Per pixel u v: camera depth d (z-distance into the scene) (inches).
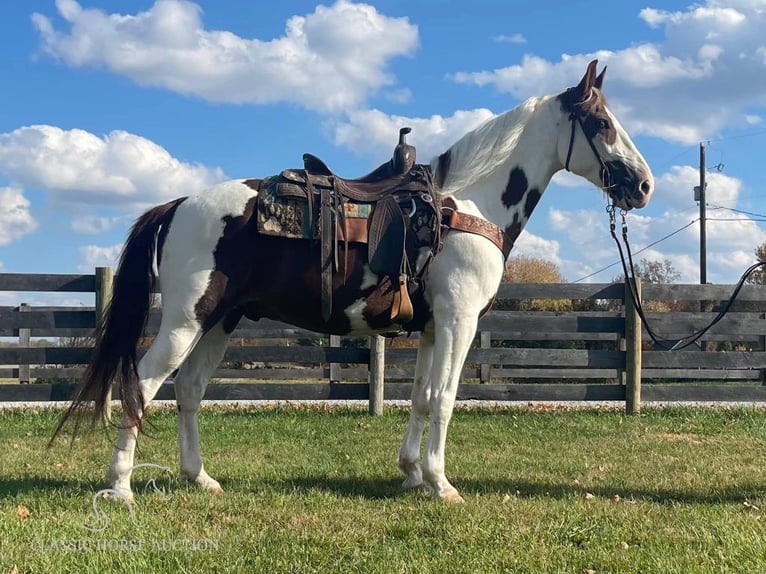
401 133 174.1
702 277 1024.2
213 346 180.9
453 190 176.1
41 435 276.1
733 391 358.3
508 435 283.7
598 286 356.5
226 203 162.7
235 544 131.7
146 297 163.0
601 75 188.2
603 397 355.3
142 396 159.0
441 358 167.3
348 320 167.5
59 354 329.7
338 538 136.3
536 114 184.1
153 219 166.2
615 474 209.0
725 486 193.6
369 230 164.2
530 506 162.4
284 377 383.6
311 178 166.1
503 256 176.9
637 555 129.9
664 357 358.0
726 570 121.3
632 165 180.5
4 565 118.0
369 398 341.7
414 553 128.9
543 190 187.5
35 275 324.5
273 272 163.8
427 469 169.9
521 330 355.6
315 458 229.1
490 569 121.7
